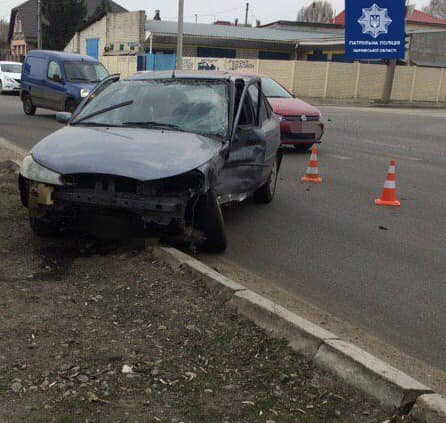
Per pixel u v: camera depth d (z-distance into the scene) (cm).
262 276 577
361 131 2067
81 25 5091
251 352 393
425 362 419
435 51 4669
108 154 542
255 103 780
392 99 4044
